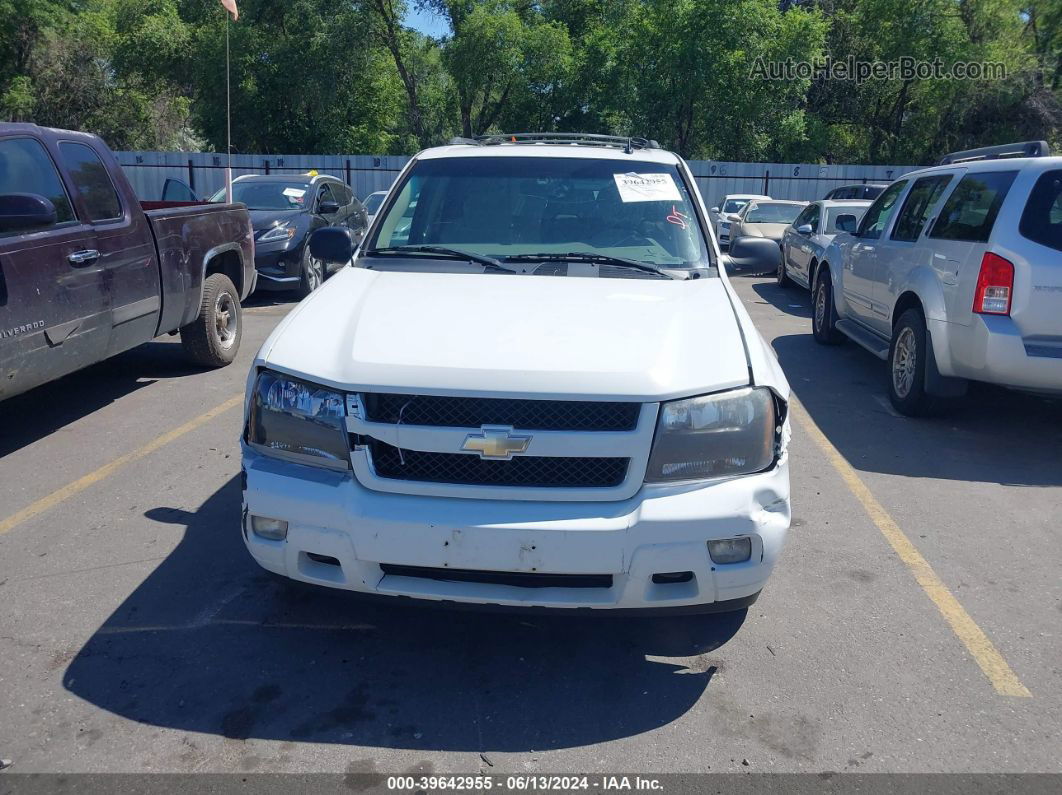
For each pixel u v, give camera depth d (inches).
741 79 1226.0
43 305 208.2
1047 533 188.2
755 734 119.6
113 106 1465.3
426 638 142.2
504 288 151.1
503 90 1368.1
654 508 118.6
